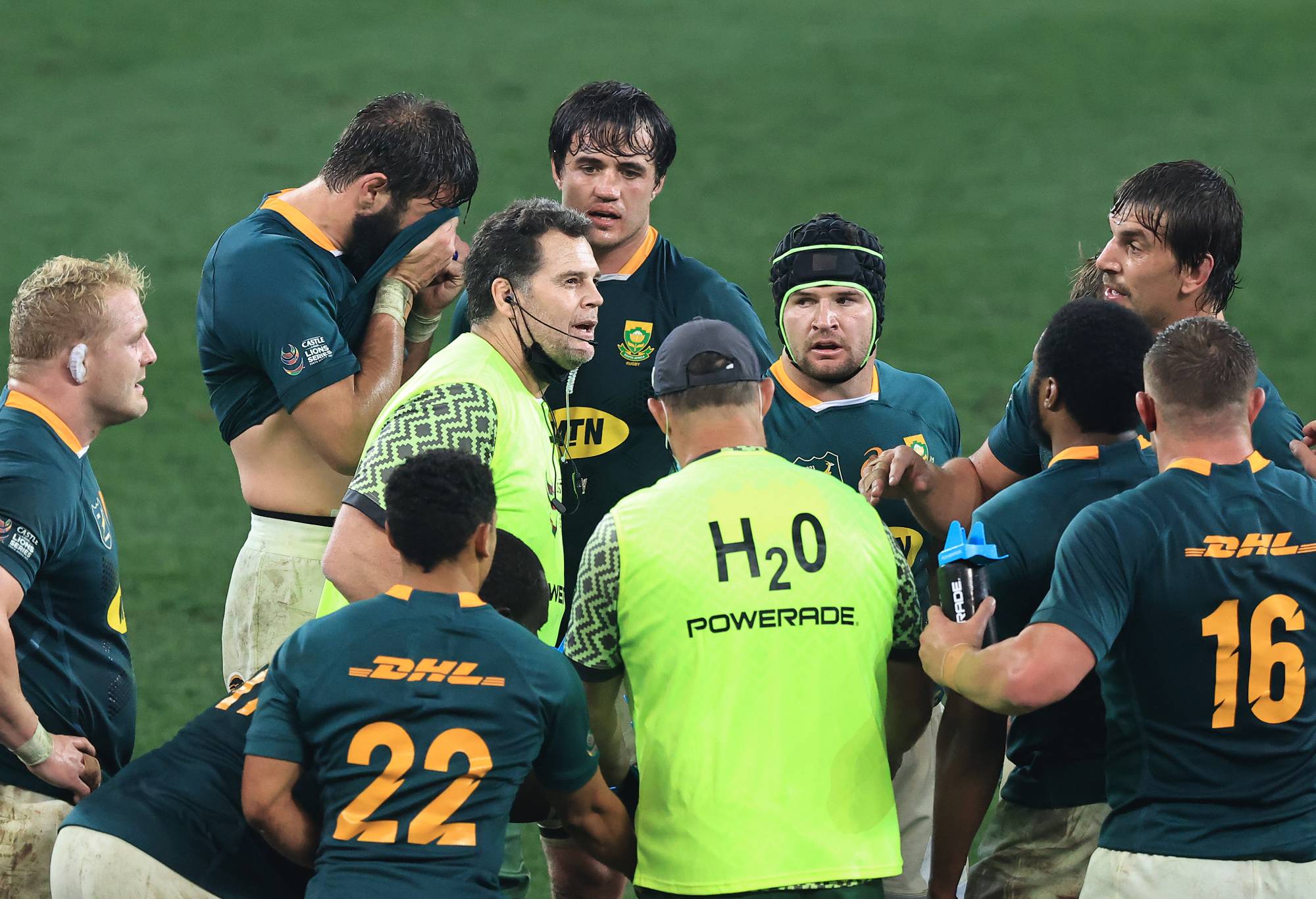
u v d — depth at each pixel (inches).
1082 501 485.1
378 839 422.3
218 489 1437.0
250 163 2519.7
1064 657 425.4
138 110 2773.1
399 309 583.8
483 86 2945.4
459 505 439.5
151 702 954.7
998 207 2356.1
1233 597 435.5
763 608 436.8
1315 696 439.5
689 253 2156.7
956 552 457.1
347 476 587.2
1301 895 434.0
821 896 430.0
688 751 435.2
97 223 2231.8
